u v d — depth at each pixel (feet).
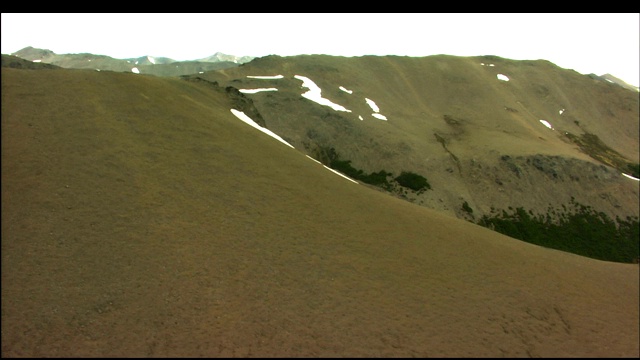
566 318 82.48
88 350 52.01
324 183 115.55
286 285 71.46
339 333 64.64
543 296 87.97
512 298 83.97
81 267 62.13
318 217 95.45
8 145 79.00
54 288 57.88
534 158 299.99
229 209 86.38
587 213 279.90
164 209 78.79
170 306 60.95
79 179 77.36
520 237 256.52
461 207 269.44
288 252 79.77
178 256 69.62
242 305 64.85
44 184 73.31
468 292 82.58
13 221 65.10
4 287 55.88
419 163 295.07
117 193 77.82
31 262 60.18
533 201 279.69
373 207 111.04
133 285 62.13
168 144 99.71
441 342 67.56
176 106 120.26
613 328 82.64
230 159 105.29
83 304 57.31
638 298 100.17
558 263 110.83
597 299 93.45
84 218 70.13
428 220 115.85
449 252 97.35
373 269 82.38
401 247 93.50
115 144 90.22
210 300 63.93
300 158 134.31
